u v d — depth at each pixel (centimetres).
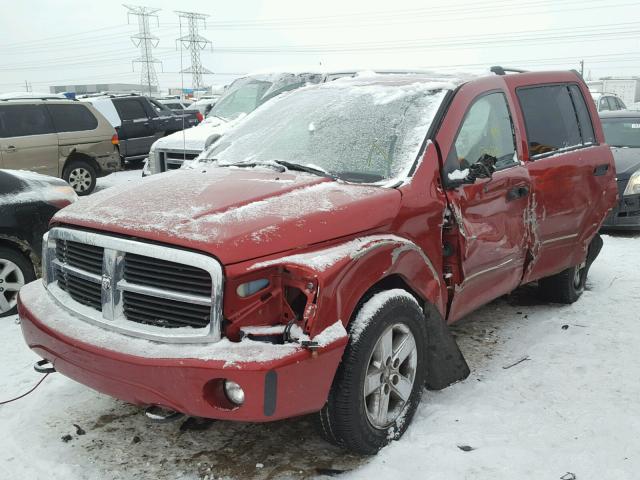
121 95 1748
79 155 1273
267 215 299
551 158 468
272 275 284
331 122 418
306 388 278
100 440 342
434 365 368
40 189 556
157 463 321
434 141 375
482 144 414
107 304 301
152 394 279
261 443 338
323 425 309
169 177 378
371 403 321
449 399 382
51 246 347
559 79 513
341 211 314
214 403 272
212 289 271
